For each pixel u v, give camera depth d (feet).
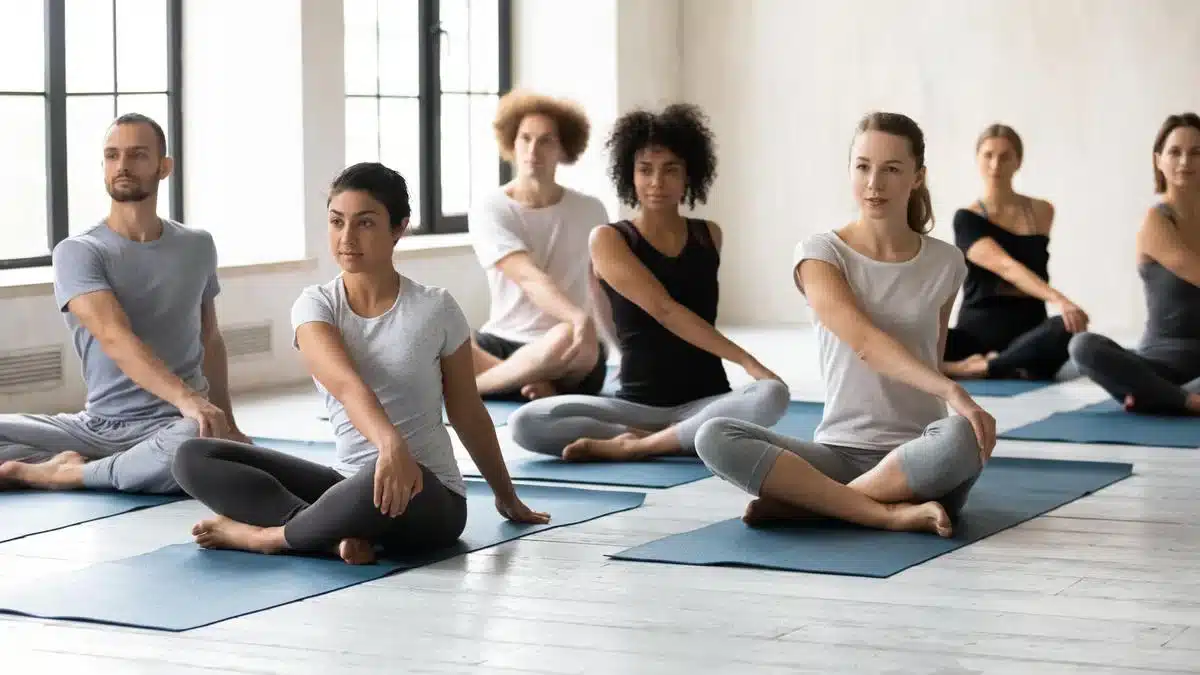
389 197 13.92
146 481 16.94
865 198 15.03
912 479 14.64
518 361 23.76
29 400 22.58
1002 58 34.30
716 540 14.53
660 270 18.75
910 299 14.99
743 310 36.68
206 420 16.62
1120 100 33.53
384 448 13.17
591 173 34.42
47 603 12.35
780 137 36.06
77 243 17.40
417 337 13.97
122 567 13.53
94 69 25.94
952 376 26.86
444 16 33.35
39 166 25.08
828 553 13.96
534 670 10.73
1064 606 12.30
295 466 14.26
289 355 27.02
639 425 19.21
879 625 11.78
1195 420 21.93
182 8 27.61
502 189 23.85
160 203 27.58
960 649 11.16
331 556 13.87
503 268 23.18
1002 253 26.07
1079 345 22.63
